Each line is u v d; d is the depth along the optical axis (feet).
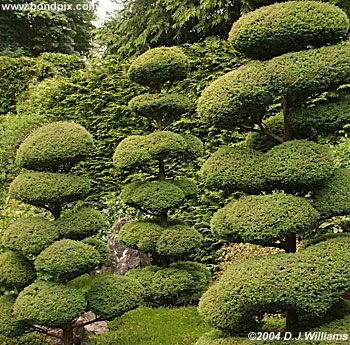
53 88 36.88
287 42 13.21
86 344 18.81
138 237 22.86
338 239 12.84
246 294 11.91
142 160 22.48
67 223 17.11
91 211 17.75
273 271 11.89
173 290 22.30
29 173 17.08
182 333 19.48
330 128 13.53
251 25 13.16
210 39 37.68
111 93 33.78
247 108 13.15
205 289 23.20
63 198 16.98
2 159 34.47
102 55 48.14
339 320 12.85
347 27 13.25
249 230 12.65
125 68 34.22
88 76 35.45
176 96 23.15
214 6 37.50
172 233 22.56
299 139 14.57
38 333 19.26
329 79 12.59
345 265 12.00
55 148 16.79
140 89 33.06
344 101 13.61
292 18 12.84
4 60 47.85
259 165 13.35
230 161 13.58
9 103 47.37
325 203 13.14
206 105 13.42
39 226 16.58
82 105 35.12
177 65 22.84
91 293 17.12
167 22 41.37
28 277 16.67
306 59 12.67
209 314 13.26
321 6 13.09
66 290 15.99
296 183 13.04
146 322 20.99
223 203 27.73
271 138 14.70
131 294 17.26
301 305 11.68
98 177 32.99
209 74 31.37
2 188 33.17
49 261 15.74
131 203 23.59
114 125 33.71
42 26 61.57
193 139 23.72
